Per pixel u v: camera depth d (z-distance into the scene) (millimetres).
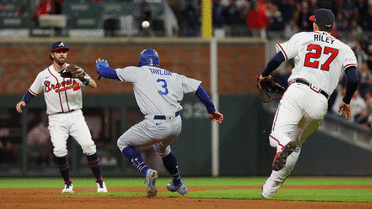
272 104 66062
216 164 65625
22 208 16594
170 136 20953
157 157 64125
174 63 66250
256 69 66875
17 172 63938
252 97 66500
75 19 66188
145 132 20672
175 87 21031
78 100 28125
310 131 20625
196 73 66312
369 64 70812
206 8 66875
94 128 64875
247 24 68500
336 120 63344
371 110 66438
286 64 66688
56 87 27391
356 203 18906
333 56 19641
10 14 66000
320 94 19516
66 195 24219
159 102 20484
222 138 66125
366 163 61812
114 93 65312
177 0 71000
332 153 62375
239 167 65938
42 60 65188
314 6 74125
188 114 65812
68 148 63812
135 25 66500
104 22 66375
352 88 20031
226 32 68875
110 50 65500
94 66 65125
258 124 66250
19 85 64812
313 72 19516
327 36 19844
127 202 18578
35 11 66062
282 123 19406
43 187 40906
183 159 65312
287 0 75625
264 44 67125
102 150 64625
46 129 64750
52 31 65812
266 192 20391
